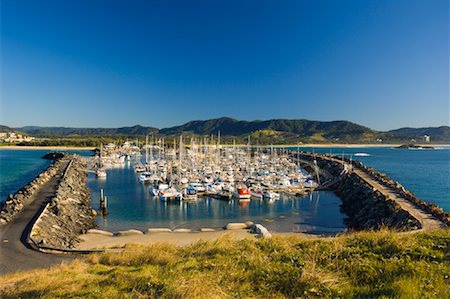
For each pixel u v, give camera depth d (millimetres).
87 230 36750
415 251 11195
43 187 55500
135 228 40000
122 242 30922
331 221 43906
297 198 59219
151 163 100375
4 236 26828
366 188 51406
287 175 78875
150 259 14984
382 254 11352
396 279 8617
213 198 58062
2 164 118688
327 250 12227
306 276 9133
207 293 8453
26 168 105688
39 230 29141
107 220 44062
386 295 7648
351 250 11977
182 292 8609
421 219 30375
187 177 75062
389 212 36500
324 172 90062
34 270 17625
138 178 85062
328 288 8430
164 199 55094
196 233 34625
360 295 7887
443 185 72188
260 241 15297
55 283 11469
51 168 79938
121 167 113125
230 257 12891
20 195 43688
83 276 12461
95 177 87375
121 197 59625
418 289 7699
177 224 41969
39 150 197500
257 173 85188
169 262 13781
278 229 39406
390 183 54906
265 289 8875
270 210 50000
